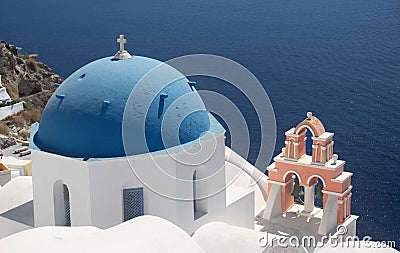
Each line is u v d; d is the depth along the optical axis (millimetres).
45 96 46406
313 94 51875
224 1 113375
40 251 8922
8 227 14906
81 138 13453
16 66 46250
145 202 13656
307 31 81562
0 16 112312
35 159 14039
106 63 14266
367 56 65438
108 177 13242
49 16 108500
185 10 105375
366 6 98875
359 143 38688
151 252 9203
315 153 16266
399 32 76688
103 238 9477
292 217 16703
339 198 16031
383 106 47188
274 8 102812
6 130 36469
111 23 96250
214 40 77750
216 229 13430
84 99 13664
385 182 32469
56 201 14031
